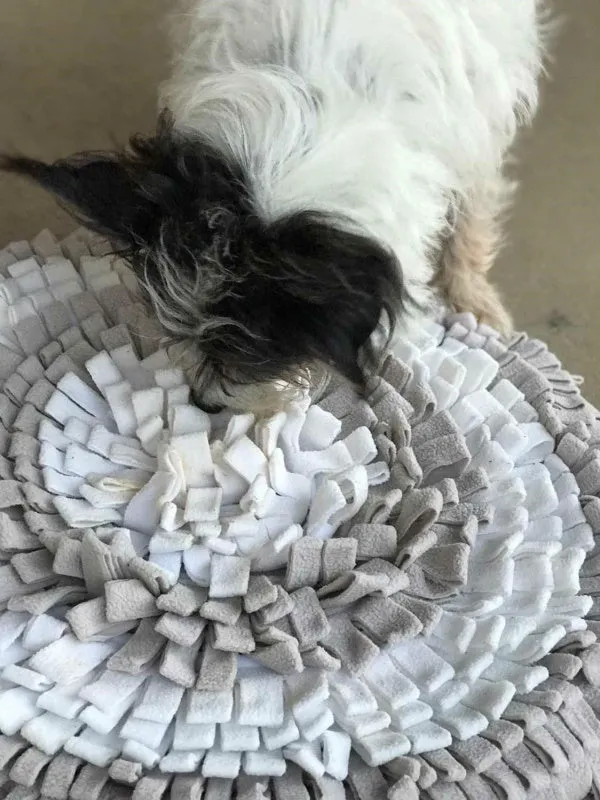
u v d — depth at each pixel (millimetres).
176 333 539
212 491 604
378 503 602
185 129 534
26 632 547
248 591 563
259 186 507
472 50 619
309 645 548
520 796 517
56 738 520
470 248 782
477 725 533
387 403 665
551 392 705
